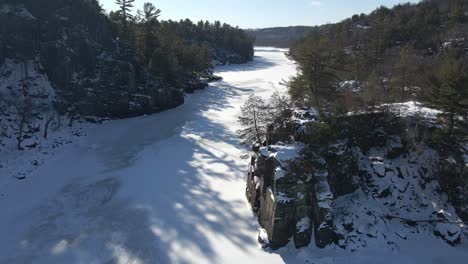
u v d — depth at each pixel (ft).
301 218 112.06
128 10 323.37
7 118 207.31
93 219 131.54
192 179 161.38
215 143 209.26
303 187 112.78
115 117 266.36
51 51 248.52
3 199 146.41
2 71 229.04
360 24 595.06
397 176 132.16
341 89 195.31
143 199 144.97
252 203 133.69
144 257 110.42
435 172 131.13
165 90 297.33
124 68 278.67
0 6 243.60
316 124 120.88
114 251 113.39
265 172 122.42
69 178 165.48
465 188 124.57
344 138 132.46
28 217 133.69
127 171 171.32
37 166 177.99
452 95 131.44
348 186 127.54
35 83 236.43
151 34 324.80
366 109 145.79
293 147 121.08
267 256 109.40
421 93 179.42
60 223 129.80
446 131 136.26
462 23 370.32
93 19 284.20
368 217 119.34
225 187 153.48
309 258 107.34
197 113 284.41
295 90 173.37
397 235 115.85
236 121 256.32
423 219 120.78
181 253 111.75
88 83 261.24
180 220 129.18
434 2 519.60
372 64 274.57
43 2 259.80
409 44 329.93
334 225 113.91
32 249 115.24
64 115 238.89
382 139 141.49
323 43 167.63
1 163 175.73
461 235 116.16
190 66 382.83
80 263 108.37
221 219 129.29
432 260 106.73
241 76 511.40
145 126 247.91
